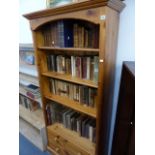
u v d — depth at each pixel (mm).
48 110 1662
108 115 1311
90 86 1180
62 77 1326
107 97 1168
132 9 1062
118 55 1222
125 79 979
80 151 1400
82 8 897
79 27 1134
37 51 1408
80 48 1088
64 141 1541
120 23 1129
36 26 1264
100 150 1299
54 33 1249
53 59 1460
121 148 1094
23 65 1999
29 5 1712
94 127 1351
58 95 1568
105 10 819
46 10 1067
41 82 1528
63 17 1026
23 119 2230
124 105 1009
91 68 1191
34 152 1836
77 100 1391
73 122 1533
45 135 1814
